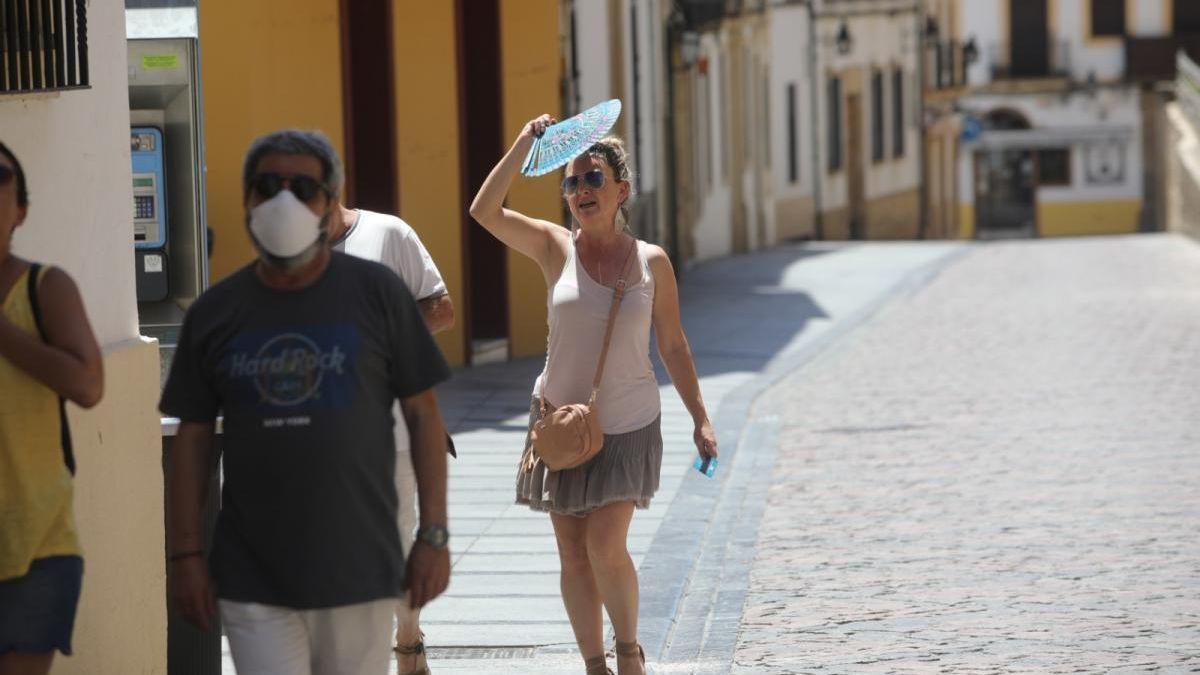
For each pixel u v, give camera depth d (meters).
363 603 10.90
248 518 10.81
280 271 10.77
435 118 41.66
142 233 19.22
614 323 15.30
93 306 13.96
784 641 18.83
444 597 20.84
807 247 100.50
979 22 139.62
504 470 29.33
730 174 90.75
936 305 62.03
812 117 111.94
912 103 131.88
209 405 11.00
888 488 27.92
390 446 11.02
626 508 15.52
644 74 64.69
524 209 43.94
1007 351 47.56
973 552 23.05
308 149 10.69
